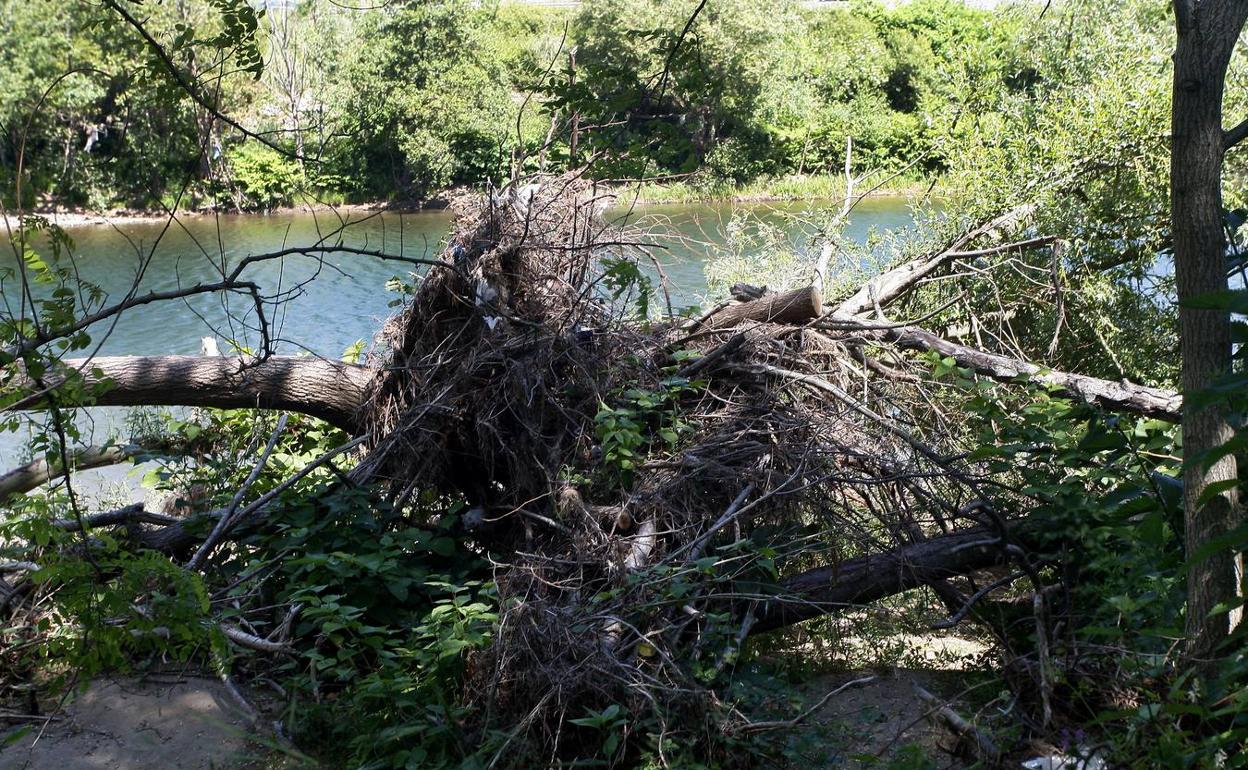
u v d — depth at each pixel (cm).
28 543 514
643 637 418
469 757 388
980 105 936
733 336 587
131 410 888
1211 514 351
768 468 521
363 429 668
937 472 512
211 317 1414
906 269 793
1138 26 902
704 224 1055
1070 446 487
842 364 600
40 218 385
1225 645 338
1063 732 367
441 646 419
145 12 621
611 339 597
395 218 1655
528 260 605
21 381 441
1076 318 833
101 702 458
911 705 450
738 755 395
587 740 411
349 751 418
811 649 515
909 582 502
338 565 480
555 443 559
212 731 435
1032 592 515
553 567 486
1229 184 820
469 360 582
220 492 625
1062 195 848
